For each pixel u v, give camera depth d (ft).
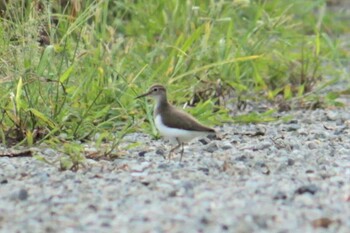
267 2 68.23
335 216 32.35
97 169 39.58
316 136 47.47
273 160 41.04
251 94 58.13
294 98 57.16
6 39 47.03
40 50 48.24
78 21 49.55
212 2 57.77
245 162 40.83
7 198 35.19
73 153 41.29
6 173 38.99
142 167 39.63
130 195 35.24
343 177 38.01
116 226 31.32
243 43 57.62
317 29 62.34
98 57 50.96
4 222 32.19
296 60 62.08
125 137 46.55
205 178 37.81
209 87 54.29
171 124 40.42
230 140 46.24
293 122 52.19
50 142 43.80
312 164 40.57
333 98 57.31
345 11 87.56
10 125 45.88
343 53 68.59
